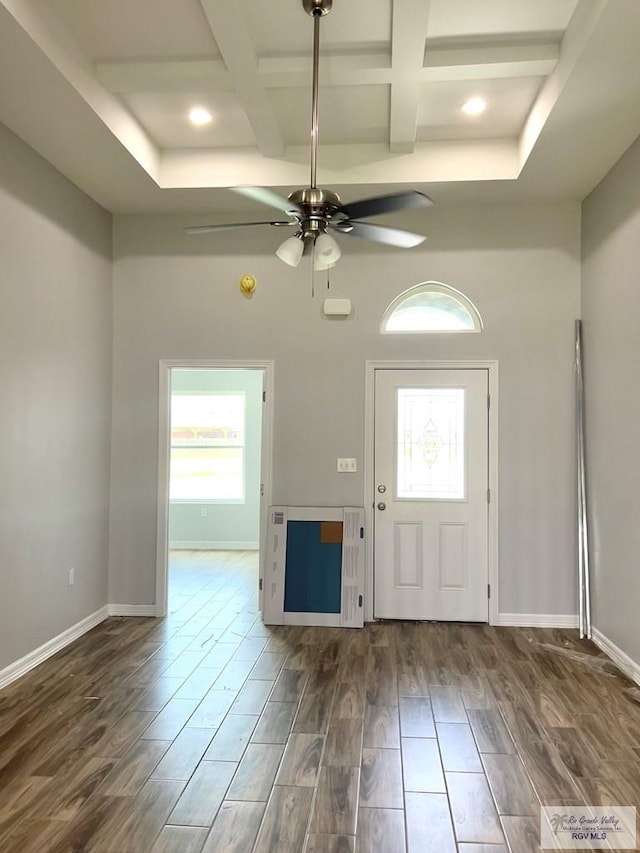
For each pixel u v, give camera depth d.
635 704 3.25
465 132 4.14
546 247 4.66
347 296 4.80
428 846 2.11
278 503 4.80
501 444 4.66
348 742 2.82
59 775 2.54
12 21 2.62
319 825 2.22
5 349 3.48
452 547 4.71
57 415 4.06
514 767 2.61
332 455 4.79
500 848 2.10
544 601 4.61
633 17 2.61
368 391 4.77
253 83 3.38
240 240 4.87
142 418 4.87
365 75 3.30
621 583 3.81
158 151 4.36
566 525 4.60
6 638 3.49
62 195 4.14
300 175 4.32
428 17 2.87
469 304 4.75
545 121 3.46
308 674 3.65
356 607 4.59
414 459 4.76
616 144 3.70
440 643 4.23
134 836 2.15
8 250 3.51
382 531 4.76
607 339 4.08
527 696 3.34
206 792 2.42
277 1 2.83
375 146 4.28
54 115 3.38
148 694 3.35
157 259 4.89
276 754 2.71
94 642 4.22
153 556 4.83
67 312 4.19
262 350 4.84
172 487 8.05
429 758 2.68
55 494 4.03
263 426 4.84
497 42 3.17
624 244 3.80
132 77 3.36
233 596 5.47
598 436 4.24
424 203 2.60
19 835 2.16
